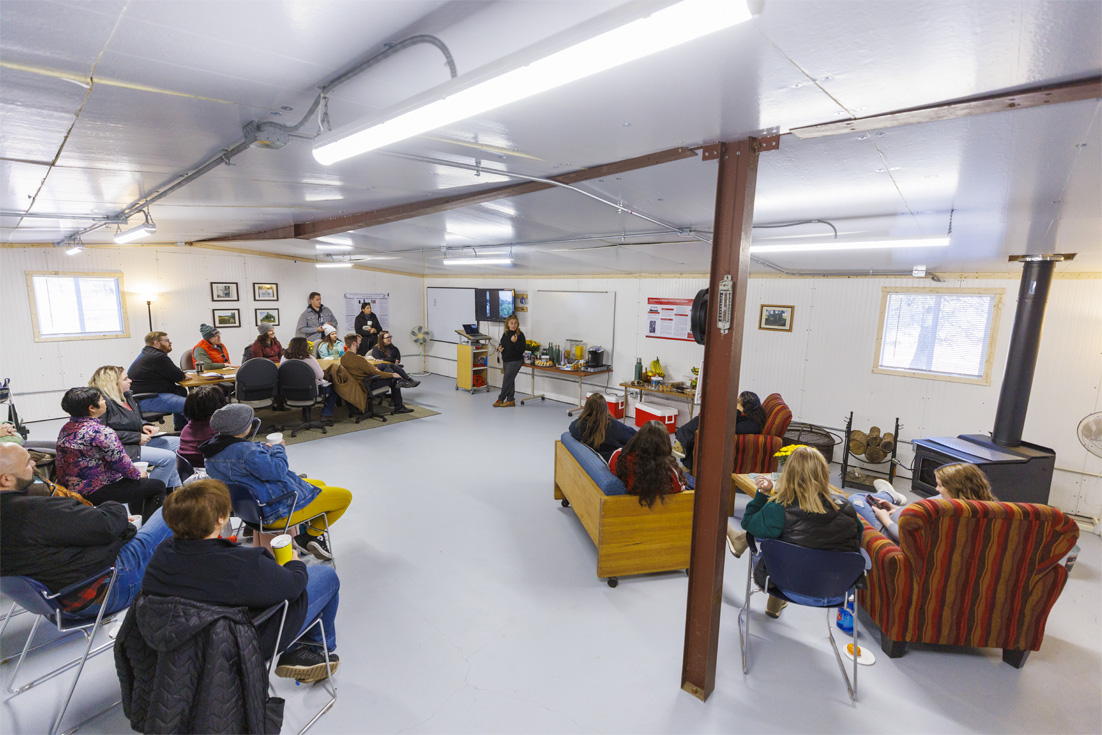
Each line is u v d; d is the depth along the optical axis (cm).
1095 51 115
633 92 154
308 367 591
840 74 136
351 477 478
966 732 215
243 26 118
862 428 535
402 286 1012
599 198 317
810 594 234
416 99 123
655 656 255
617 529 309
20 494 194
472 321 941
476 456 545
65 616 205
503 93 113
